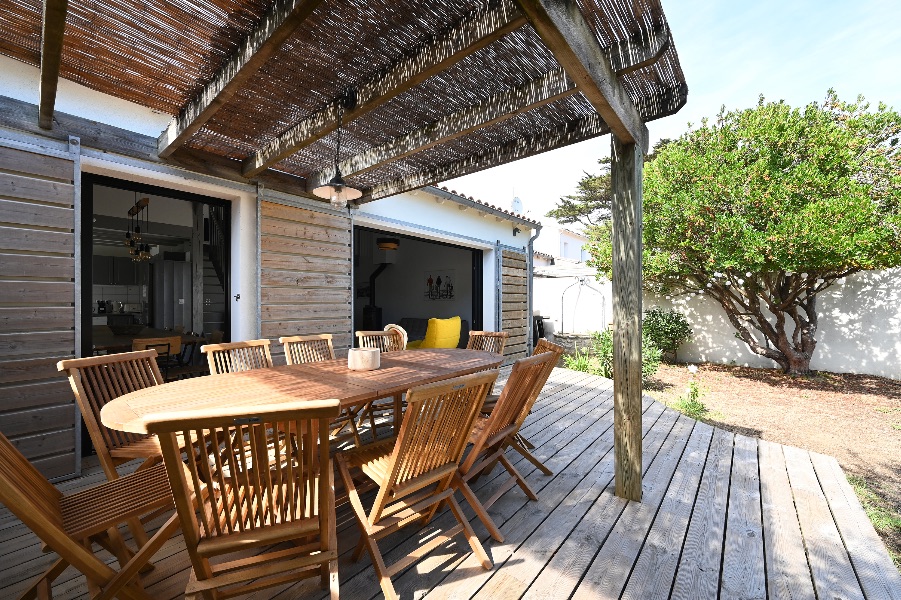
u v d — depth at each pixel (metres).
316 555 1.43
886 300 6.78
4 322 2.56
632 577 1.75
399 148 3.25
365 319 10.85
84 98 2.96
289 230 4.24
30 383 2.65
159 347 4.37
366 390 1.93
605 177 18.09
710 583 1.71
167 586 1.66
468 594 1.63
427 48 2.13
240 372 2.42
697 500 2.44
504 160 3.41
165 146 3.14
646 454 3.21
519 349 8.31
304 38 2.13
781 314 7.05
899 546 2.42
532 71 2.38
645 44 1.96
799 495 2.52
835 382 6.61
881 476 3.44
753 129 6.56
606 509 2.32
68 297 2.81
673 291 8.72
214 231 6.86
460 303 9.96
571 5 1.69
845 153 5.93
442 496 1.86
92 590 1.45
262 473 1.33
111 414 1.51
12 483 1.27
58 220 2.78
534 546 1.96
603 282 9.39
